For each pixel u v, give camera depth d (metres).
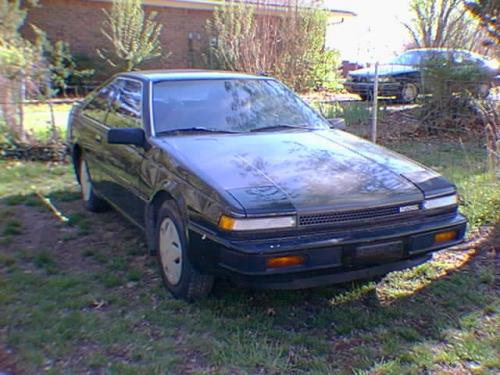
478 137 10.05
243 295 4.15
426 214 3.90
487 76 10.28
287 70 16.70
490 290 4.24
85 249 5.10
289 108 5.21
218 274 3.60
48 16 17.55
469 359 3.31
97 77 17.48
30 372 3.17
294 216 3.49
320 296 4.17
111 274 4.54
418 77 12.16
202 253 3.62
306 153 4.25
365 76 15.00
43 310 3.90
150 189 4.35
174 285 4.10
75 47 18.06
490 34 9.15
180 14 19.84
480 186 6.13
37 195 6.81
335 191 3.69
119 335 3.55
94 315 3.83
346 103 12.38
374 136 9.52
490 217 5.58
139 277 4.47
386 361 3.29
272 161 4.04
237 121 4.81
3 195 6.79
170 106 4.79
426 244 3.82
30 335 3.54
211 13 20.31
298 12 16.59
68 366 3.23
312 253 3.47
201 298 4.02
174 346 3.44
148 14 19.25
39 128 9.06
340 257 3.54
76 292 4.20
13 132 8.66
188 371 3.18
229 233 3.44
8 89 8.55
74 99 14.65
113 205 5.38
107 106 5.70
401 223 3.79
